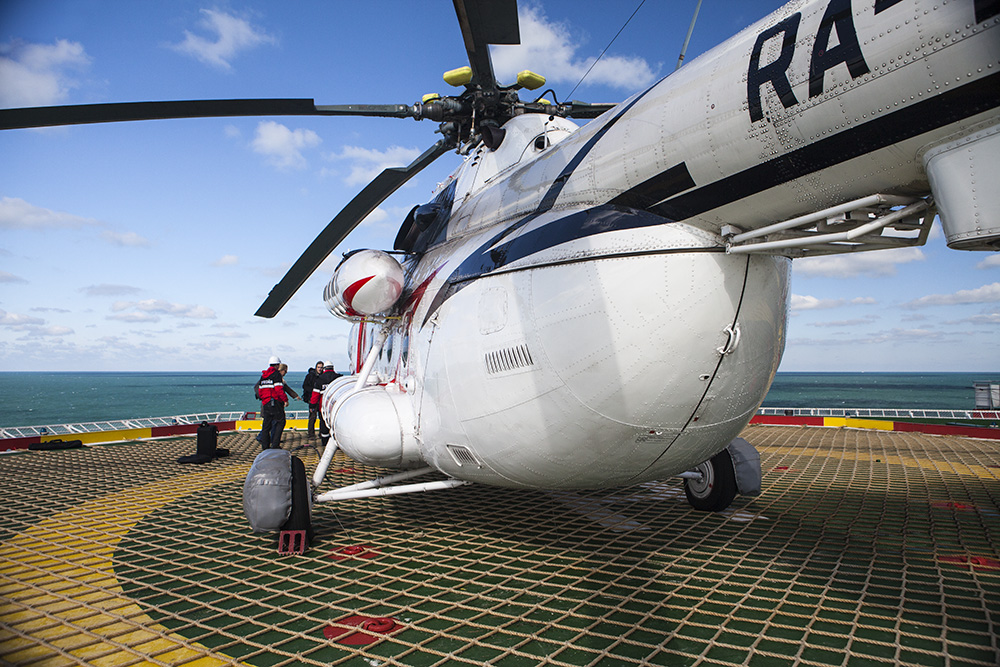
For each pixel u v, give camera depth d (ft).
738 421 11.71
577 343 10.57
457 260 14.16
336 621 10.09
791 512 17.19
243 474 25.11
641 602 10.75
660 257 9.92
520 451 12.25
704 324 10.02
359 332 23.24
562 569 12.58
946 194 6.18
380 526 16.25
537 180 12.85
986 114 5.83
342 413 15.87
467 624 9.91
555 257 11.10
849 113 6.80
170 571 12.76
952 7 5.70
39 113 12.59
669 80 10.08
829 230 8.38
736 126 8.16
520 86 16.51
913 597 10.87
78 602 11.02
